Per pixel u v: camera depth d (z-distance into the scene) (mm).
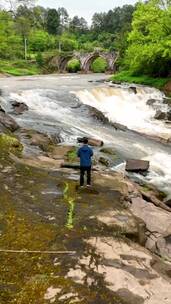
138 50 32250
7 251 7371
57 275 6734
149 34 31984
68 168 13188
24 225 8430
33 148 15086
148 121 23750
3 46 57906
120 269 7133
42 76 47969
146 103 26406
